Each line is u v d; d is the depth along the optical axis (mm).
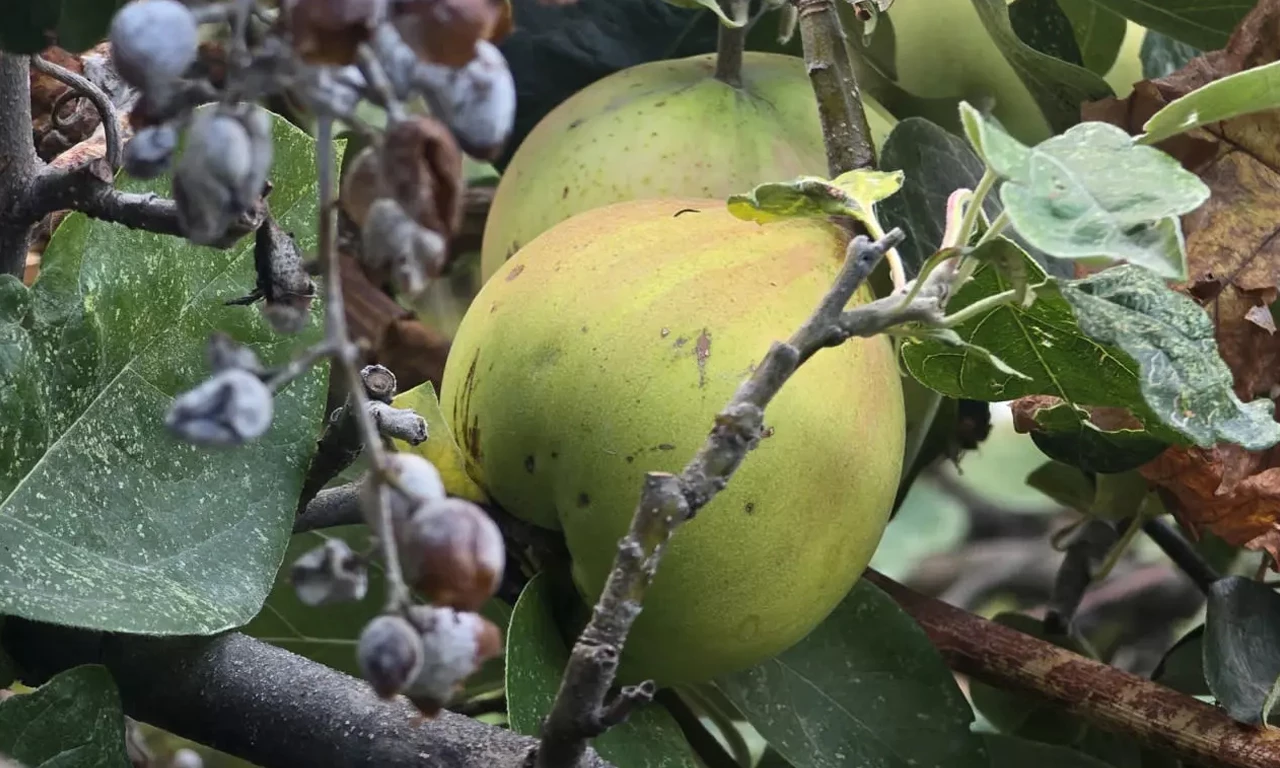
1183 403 359
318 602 251
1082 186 321
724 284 454
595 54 671
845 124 499
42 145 504
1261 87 395
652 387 438
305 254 427
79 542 388
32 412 396
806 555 446
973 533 1553
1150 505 675
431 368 670
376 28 224
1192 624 1223
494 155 242
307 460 418
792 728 517
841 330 348
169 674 405
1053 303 412
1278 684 504
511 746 386
